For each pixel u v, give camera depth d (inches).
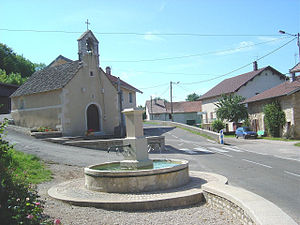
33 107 985.5
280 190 339.3
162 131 1419.8
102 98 1011.9
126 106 1349.7
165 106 2711.6
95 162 562.9
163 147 840.9
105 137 962.1
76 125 919.7
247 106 1407.5
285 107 1120.2
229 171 490.3
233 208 237.1
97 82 999.6
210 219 241.9
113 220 242.1
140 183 324.2
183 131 1396.4
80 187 358.3
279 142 1003.9
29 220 182.7
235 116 1432.1
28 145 689.0
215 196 273.6
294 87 1077.1
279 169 489.4
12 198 193.6
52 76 1015.6
